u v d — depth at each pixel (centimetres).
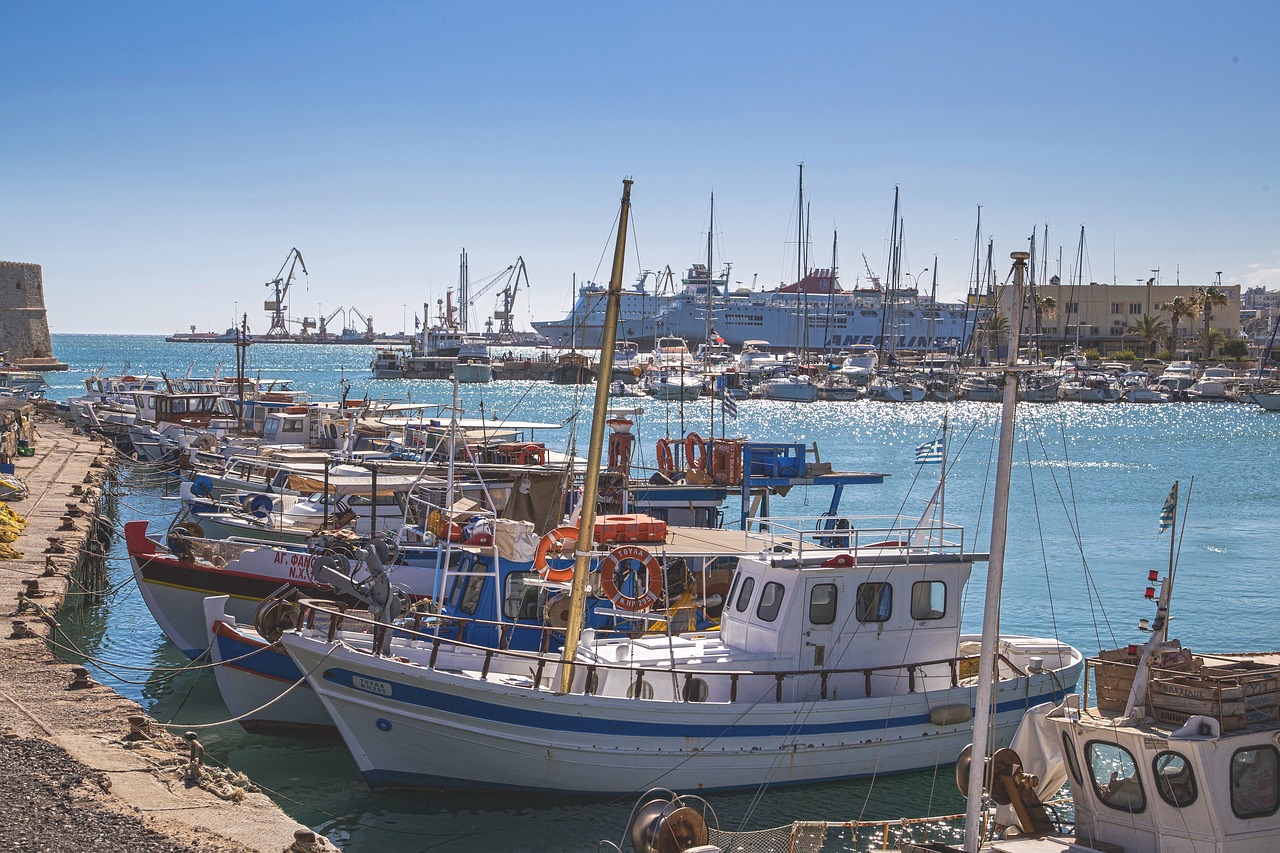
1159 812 1469
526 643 2533
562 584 2483
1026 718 1733
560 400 15075
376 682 2166
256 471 4647
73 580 3478
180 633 3002
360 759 2220
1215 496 7256
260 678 2472
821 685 2255
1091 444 11250
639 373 17425
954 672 2331
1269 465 9219
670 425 12331
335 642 2222
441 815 2155
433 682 2122
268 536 3434
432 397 15338
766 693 2234
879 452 10144
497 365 18875
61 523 4162
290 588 2516
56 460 6450
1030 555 5162
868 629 2294
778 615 2253
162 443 6919
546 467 3369
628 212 2211
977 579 4644
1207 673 1510
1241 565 4903
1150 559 5053
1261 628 3812
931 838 2038
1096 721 1509
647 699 2178
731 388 16312
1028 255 1427
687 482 3756
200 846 1542
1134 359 19012
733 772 2180
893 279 17700
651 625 2653
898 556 2341
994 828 1697
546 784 2150
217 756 2431
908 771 2312
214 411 7288
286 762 2408
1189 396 16725
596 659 2247
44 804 1642
